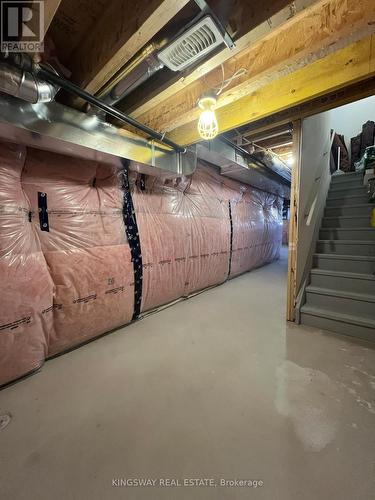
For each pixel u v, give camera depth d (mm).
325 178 3496
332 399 1411
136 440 1160
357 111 4852
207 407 1365
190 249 3150
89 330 2029
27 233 1590
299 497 909
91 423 1261
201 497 917
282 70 1355
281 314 2732
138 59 1299
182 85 1520
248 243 4645
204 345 2061
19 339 1527
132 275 2336
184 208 3117
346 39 1145
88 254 1964
